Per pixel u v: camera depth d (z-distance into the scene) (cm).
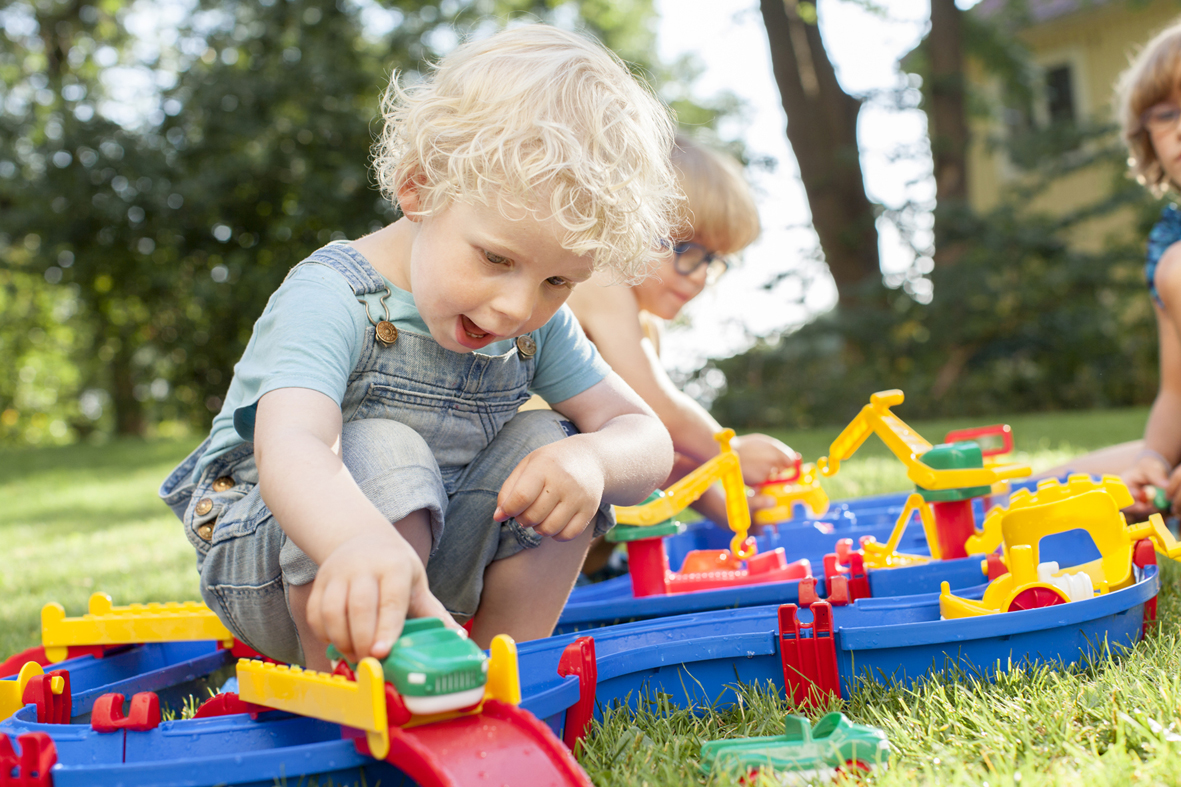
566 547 144
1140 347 1026
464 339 121
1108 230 1239
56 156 1196
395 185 125
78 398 2027
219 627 164
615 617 168
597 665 122
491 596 146
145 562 330
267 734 115
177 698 162
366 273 134
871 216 1029
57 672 133
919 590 168
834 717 109
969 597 154
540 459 121
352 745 97
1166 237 274
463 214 115
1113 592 135
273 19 1248
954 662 129
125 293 1330
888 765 103
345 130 1216
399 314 135
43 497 670
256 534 130
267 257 1282
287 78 1211
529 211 111
